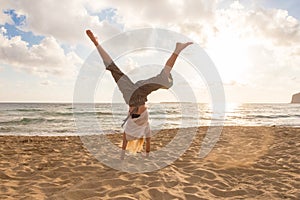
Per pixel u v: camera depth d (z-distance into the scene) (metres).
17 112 34.34
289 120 25.84
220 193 3.28
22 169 4.27
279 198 3.11
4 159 5.08
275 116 33.00
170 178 3.71
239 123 21.16
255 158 5.36
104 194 3.05
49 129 16.05
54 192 3.17
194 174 4.02
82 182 3.46
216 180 3.75
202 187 3.46
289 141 7.91
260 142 7.82
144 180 3.61
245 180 3.85
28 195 2.99
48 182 3.55
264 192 3.31
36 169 4.31
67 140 8.67
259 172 4.26
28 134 13.28
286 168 4.57
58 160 4.97
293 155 5.68
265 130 11.62
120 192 3.11
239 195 3.23
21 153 5.86
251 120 25.58
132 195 2.99
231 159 5.24
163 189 3.24
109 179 3.58
